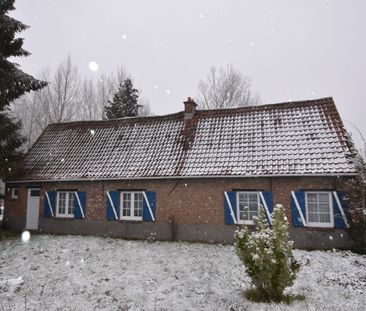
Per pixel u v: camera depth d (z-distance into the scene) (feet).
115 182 60.75
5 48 61.93
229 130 60.64
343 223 46.85
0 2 59.98
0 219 84.33
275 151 53.16
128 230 58.70
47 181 64.64
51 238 59.00
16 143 63.57
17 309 29.01
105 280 37.40
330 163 48.08
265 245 30.89
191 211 55.11
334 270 38.70
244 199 53.11
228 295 32.50
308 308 28.60
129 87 125.29
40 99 139.85
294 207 49.44
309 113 58.03
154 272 40.09
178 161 57.82
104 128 72.59
